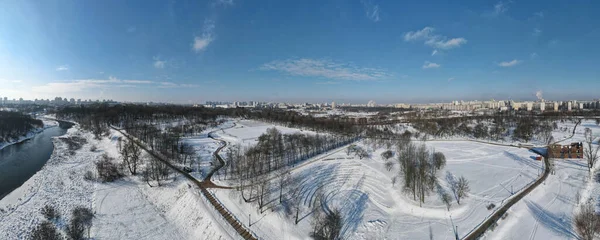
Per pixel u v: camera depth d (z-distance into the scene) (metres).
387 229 70.19
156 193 95.25
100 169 109.38
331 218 71.62
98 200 89.56
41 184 100.00
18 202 84.94
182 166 118.38
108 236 69.69
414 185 82.69
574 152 128.88
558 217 73.06
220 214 74.75
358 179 104.69
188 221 76.38
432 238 65.38
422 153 105.38
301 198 85.62
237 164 106.12
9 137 185.38
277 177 100.75
